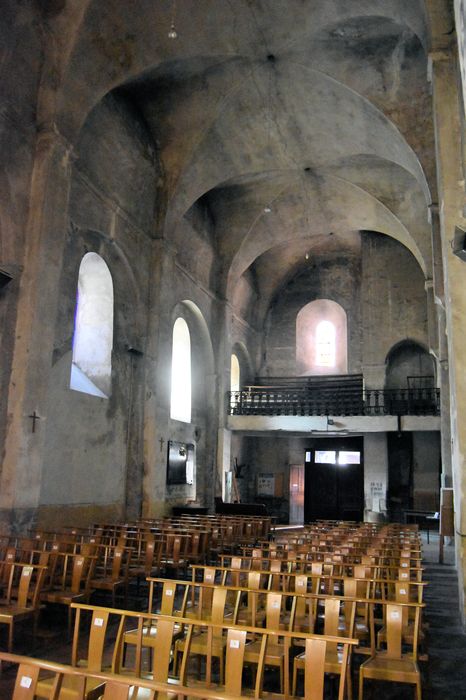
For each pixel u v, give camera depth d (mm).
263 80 16062
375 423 21984
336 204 22406
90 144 14406
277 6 13508
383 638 5625
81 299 15844
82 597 7391
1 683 5336
